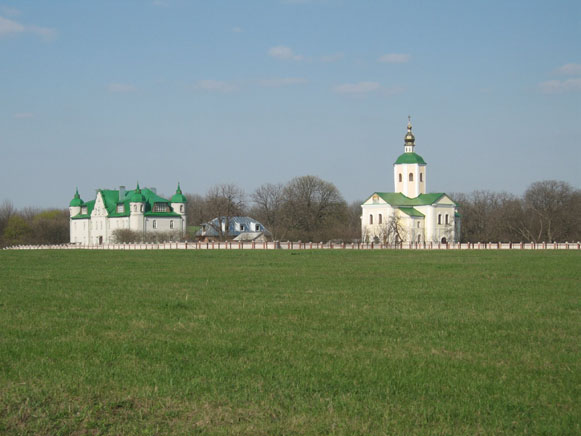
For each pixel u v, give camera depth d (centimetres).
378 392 1734
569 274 5281
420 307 3256
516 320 2839
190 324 2736
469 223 19250
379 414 1573
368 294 3834
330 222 18050
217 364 2019
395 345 2295
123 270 6009
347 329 2620
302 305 3322
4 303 3444
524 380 1839
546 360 2069
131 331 2581
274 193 19362
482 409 1605
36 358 2106
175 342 2334
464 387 1770
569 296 3725
